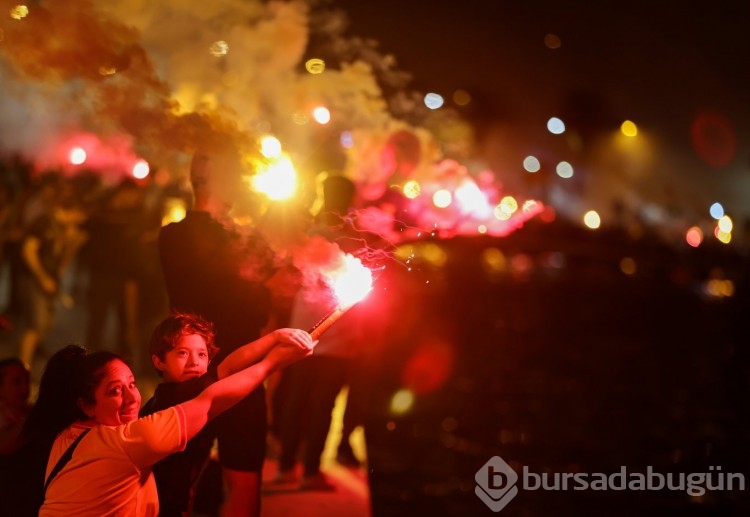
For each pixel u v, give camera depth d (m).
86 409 4.01
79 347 4.20
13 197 10.48
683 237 32.22
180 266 5.18
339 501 7.09
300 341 4.02
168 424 3.82
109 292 11.17
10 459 4.07
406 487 8.32
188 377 4.38
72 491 3.78
